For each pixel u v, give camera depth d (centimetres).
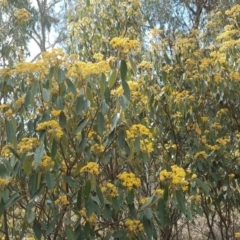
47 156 178
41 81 201
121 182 193
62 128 189
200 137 312
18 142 207
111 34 358
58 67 193
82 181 201
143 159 209
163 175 180
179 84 318
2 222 246
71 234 183
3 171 187
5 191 187
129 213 207
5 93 227
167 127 320
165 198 178
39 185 183
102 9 363
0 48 316
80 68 200
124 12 362
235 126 338
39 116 205
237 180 332
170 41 411
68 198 199
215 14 413
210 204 351
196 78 317
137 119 279
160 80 321
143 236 197
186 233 404
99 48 352
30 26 401
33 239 216
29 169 180
